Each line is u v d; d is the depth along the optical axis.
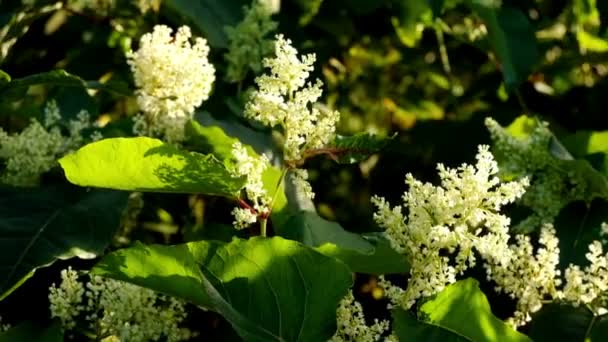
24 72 1.42
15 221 0.92
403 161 1.48
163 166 0.85
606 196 1.09
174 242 1.16
